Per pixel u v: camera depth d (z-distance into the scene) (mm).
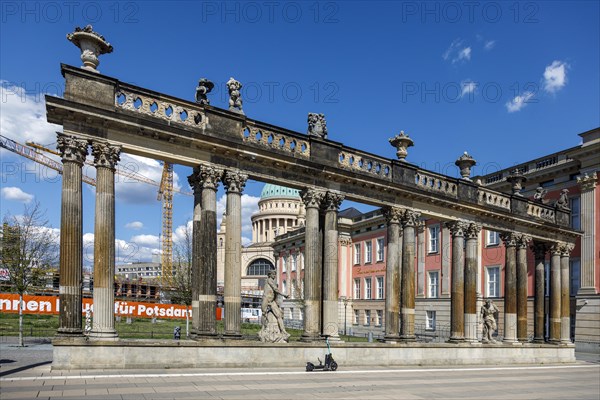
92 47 21766
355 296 70750
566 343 38375
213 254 23766
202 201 23875
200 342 22719
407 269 30594
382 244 66375
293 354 25234
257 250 130125
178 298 59250
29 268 38031
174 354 22094
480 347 32875
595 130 46750
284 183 26391
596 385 24469
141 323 57156
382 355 28391
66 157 20531
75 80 20859
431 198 31312
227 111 24438
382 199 29781
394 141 31906
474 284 33750
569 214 40719
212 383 18734
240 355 23750
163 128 22203
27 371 19453
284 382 19984
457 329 32656
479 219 34438
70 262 20219
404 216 31031
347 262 72375
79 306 20438
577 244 48531
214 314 23609
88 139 20969
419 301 59281
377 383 21203
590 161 47188
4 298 36031
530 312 50188
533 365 34438
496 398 19031
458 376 25516
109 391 16016
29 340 35750
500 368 31016
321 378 21734
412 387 20641
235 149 24109
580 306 46469
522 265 36875
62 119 20609
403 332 30125
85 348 20172
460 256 33312
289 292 87062
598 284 45688
